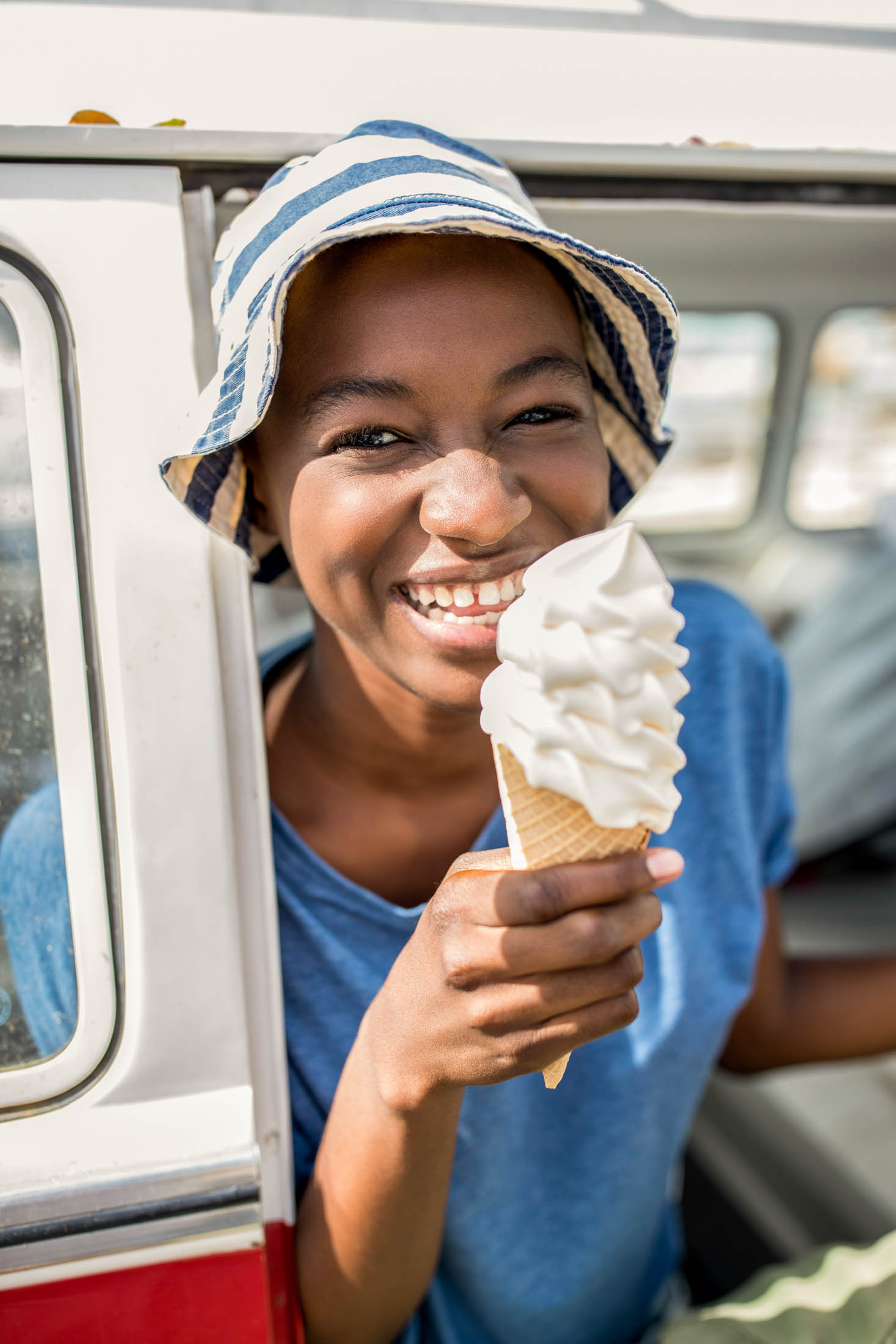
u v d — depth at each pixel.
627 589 0.79
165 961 1.07
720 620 1.50
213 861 1.07
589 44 1.21
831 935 2.97
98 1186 1.03
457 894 0.80
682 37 1.24
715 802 1.44
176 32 1.09
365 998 1.23
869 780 3.31
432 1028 0.83
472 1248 1.30
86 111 1.06
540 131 1.18
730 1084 2.34
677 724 0.81
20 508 1.03
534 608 0.80
